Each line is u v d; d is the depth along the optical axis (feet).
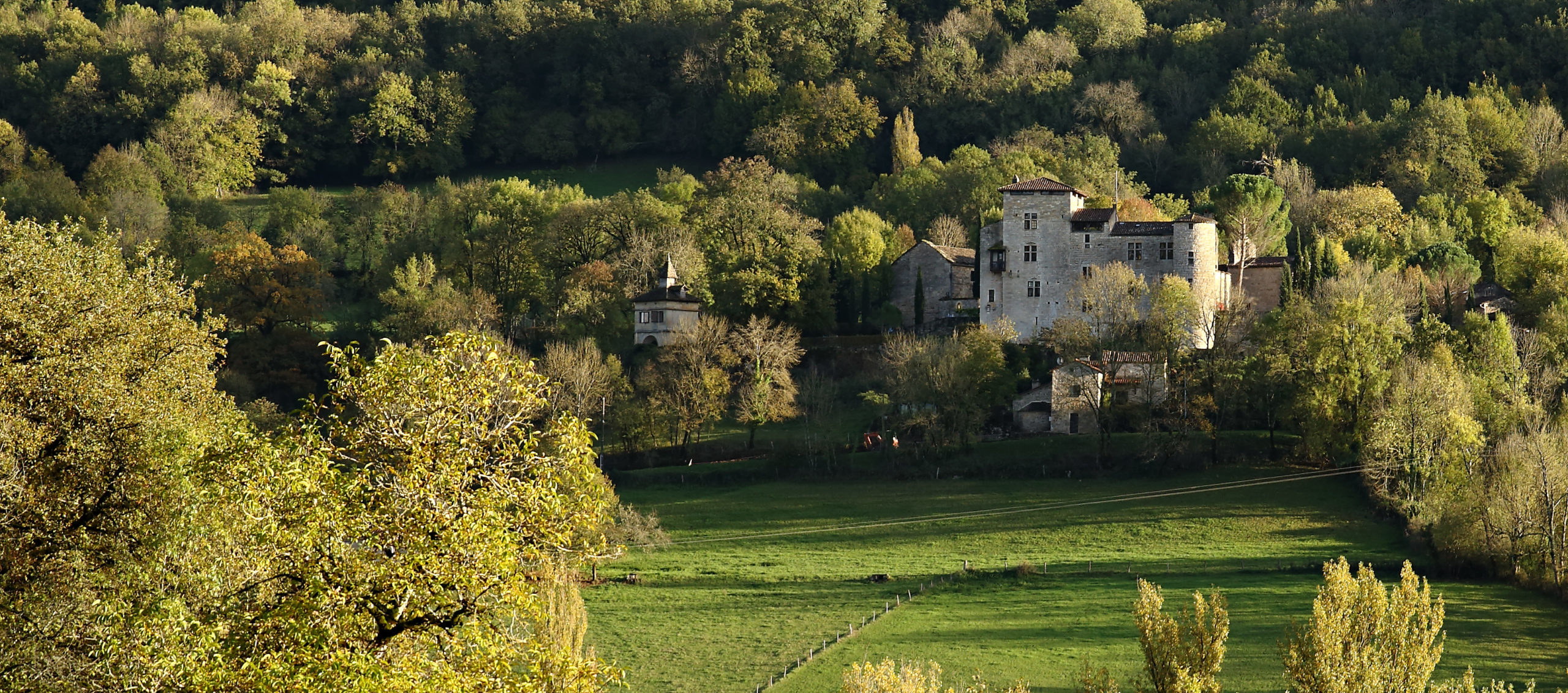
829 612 573.74
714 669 495.41
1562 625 504.02
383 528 217.56
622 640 535.60
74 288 277.85
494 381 230.48
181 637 214.90
